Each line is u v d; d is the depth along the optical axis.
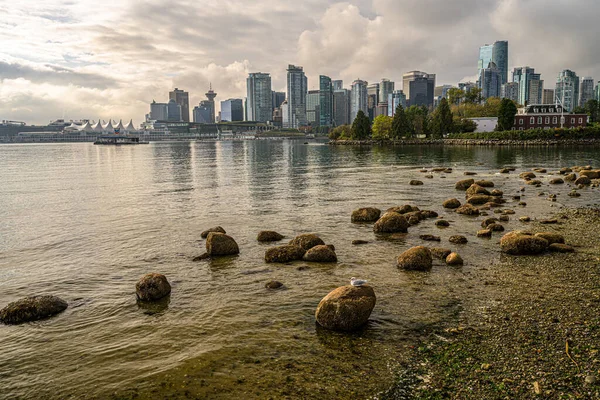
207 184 44.12
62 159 101.75
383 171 55.56
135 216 26.84
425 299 12.41
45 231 23.02
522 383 8.03
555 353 9.08
